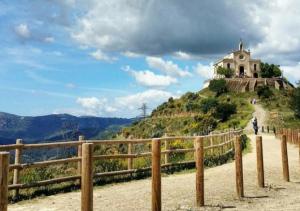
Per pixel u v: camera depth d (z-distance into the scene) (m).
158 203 9.34
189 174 17.89
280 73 156.75
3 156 6.20
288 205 10.72
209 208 10.51
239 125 79.12
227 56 166.00
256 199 11.70
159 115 125.88
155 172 9.34
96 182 15.27
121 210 10.43
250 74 159.38
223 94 142.62
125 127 120.44
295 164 19.97
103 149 27.08
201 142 10.81
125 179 16.34
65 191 13.88
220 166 20.75
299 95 87.38
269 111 102.38
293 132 32.41
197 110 118.94
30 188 13.59
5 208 6.20
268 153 25.69
